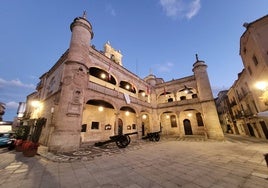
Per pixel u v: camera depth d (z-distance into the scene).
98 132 17.17
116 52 29.45
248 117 20.62
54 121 11.73
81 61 13.09
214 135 18.72
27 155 8.59
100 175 5.29
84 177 5.09
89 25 15.23
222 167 6.05
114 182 4.62
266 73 11.31
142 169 5.97
